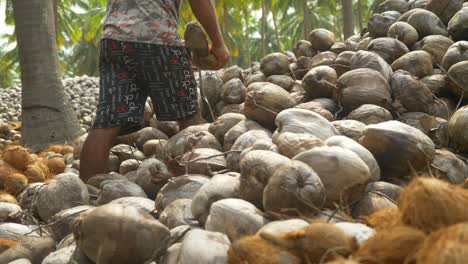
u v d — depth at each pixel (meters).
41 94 7.55
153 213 3.01
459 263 1.27
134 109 3.86
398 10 5.90
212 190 2.64
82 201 3.25
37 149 7.44
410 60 4.48
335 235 1.81
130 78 3.89
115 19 3.88
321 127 3.28
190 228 2.53
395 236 1.60
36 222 3.19
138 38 3.83
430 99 4.03
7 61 35.47
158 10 3.88
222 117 4.12
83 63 43.81
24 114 7.61
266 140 3.16
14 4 7.58
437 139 3.76
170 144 4.02
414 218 1.67
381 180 3.10
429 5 5.30
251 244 1.89
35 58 7.56
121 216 2.28
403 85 4.03
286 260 1.83
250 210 2.38
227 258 1.96
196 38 4.07
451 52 4.31
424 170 3.05
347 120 3.60
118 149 4.47
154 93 3.98
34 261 2.64
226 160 3.52
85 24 39.50
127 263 2.29
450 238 1.35
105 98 3.83
